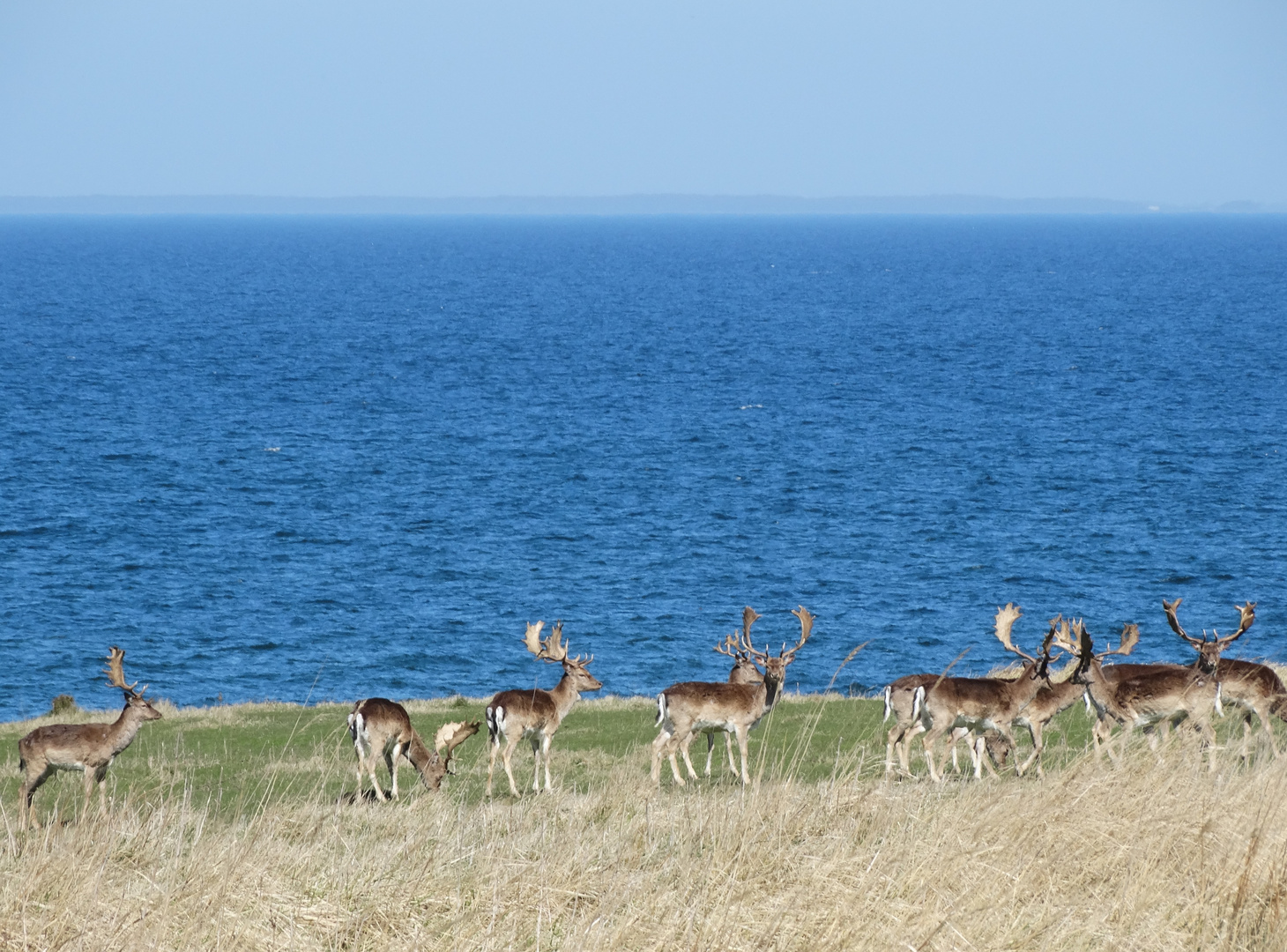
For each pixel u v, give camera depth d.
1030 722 59.09
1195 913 30.22
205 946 29.27
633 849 34.50
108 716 86.81
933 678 58.12
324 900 31.94
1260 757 41.53
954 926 28.59
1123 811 34.56
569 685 63.44
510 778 60.16
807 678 129.50
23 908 30.31
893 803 36.84
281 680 132.75
